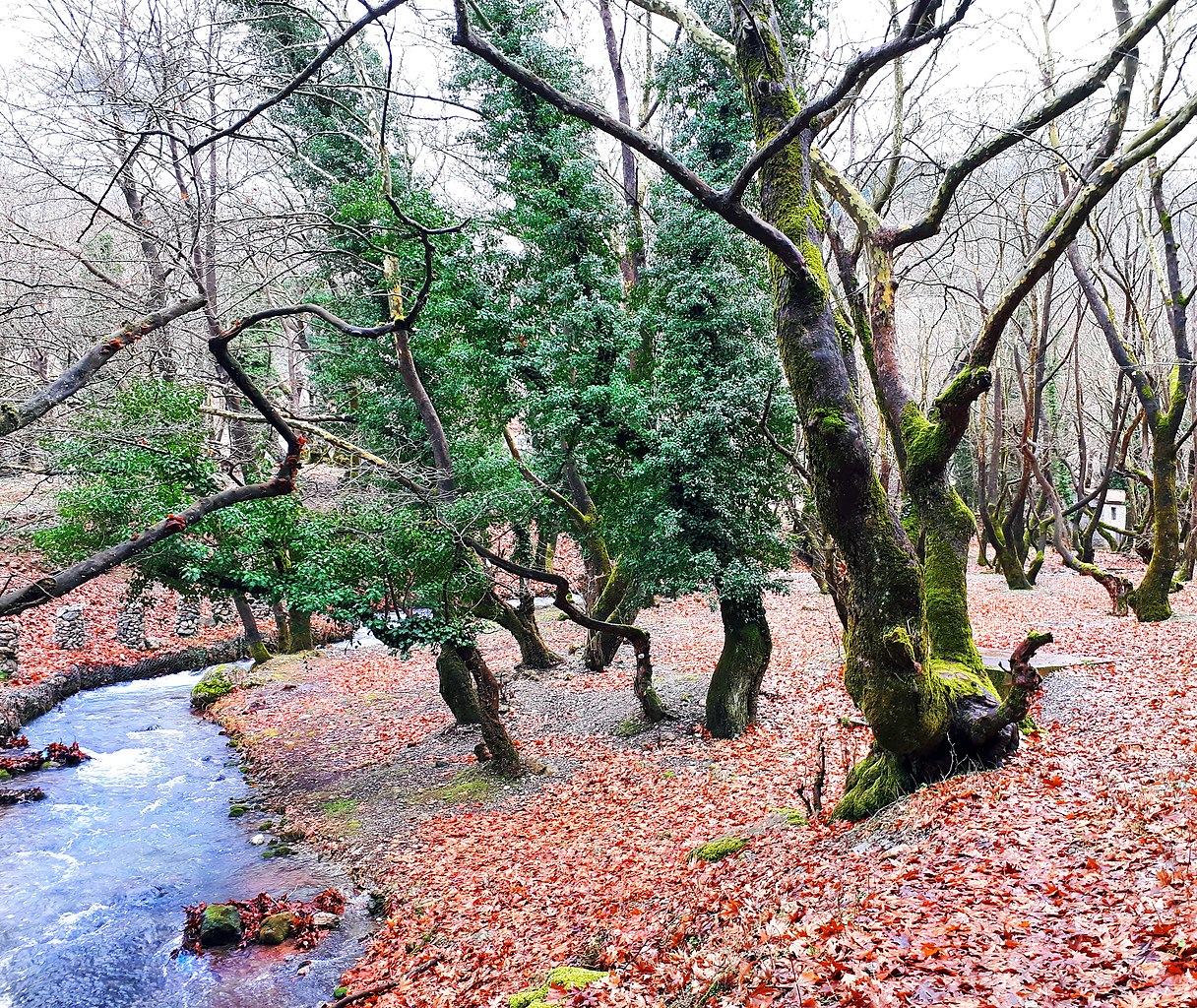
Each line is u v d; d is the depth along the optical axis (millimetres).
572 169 16156
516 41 15906
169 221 9977
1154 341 25438
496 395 17312
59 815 13906
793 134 5551
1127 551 33938
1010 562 26438
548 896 9844
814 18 13219
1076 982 4496
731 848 9414
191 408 12000
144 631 25078
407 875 11219
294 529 13117
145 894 11156
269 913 10320
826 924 5902
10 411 6246
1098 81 7980
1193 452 23453
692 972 6293
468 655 14203
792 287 7637
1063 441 35594
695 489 14922
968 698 8531
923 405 24531
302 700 20219
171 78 8133
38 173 8891
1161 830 6133
